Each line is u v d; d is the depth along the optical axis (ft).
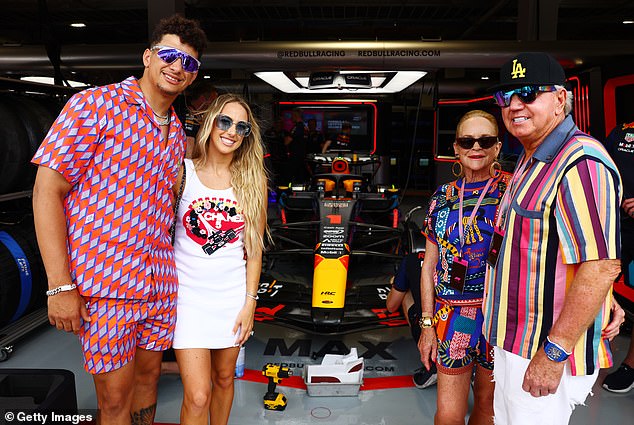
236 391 11.06
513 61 5.70
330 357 11.26
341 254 13.71
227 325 7.50
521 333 5.82
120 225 6.36
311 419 9.93
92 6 31.14
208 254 7.39
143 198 6.50
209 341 7.36
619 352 13.21
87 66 22.66
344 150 27.32
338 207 15.33
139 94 6.40
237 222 7.51
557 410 5.76
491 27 39.11
